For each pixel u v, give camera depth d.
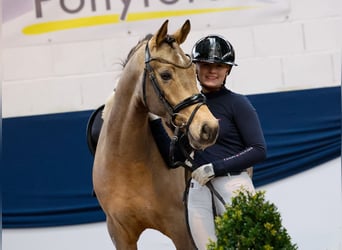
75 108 10.34
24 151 10.35
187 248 6.87
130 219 6.85
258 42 10.12
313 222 9.98
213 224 6.44
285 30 10.10
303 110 10.03
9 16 10.36
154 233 10.16
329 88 10.01
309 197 9.98
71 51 10.34
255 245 5.00
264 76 10.12
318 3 10.07
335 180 9.95
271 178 10.02
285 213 10.02
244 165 6.23
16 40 10.37
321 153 9.96
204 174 6.17
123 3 10.24
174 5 10.17
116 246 7.18
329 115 9.99
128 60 6.70
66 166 10.31
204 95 6.46
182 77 6.05
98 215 10.26
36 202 10.34
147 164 6.68
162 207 6.76
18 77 10.38
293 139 10.01
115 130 6.66
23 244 10.34
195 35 10.15
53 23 10.34
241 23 10.14
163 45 6.21
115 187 6.77
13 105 10.38
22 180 10.35
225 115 6.43
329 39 10.06
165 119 6.19
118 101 6.62
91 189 10.27
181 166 6.84
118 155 6.67
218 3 10.14
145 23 10.22
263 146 6.32
